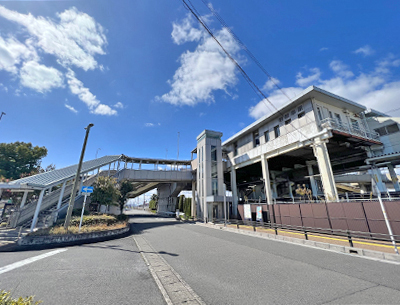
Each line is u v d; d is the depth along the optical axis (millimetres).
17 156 26922
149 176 29625
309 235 12109
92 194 16078
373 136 18906
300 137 17531
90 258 6766
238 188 36875
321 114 17297
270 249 8414
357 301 3725
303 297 3918
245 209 19906
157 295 4016
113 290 4207
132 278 4988
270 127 22078
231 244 9539
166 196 43406
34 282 4527
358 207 11086
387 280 4785
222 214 24406
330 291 4191
